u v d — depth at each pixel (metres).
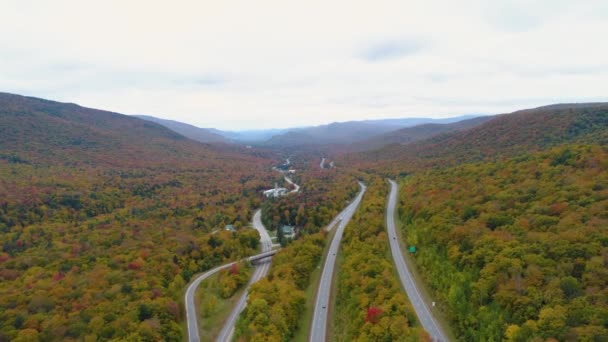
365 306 67.69
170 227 153.50
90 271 99.50
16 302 77.25
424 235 93.81
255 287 87.62
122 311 76.81
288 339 71.94
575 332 43.69
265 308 74.88
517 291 55.34
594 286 49.72
